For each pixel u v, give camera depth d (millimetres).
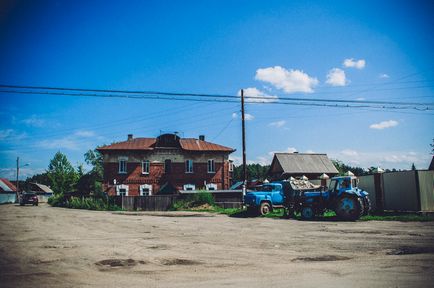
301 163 43156
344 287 5582
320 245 9867
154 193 38156
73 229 15078
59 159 76250
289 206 20203
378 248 9086
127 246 10203
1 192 69125
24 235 12961
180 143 39562
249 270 6984
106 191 37250
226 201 32906
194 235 12695
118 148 37969
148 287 5812
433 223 14711
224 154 40312
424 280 5879
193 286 5828
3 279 6441
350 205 17281
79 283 6141
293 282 5949
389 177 20359
